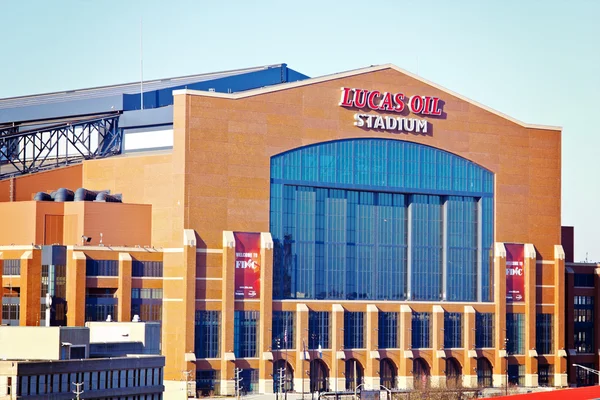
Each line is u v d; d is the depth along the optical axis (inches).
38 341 6471.5
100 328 7534.5
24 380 6028.5
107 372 6609.3
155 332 7573.8
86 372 6441.9
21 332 6505.9
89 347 6840.6
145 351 7465.6
